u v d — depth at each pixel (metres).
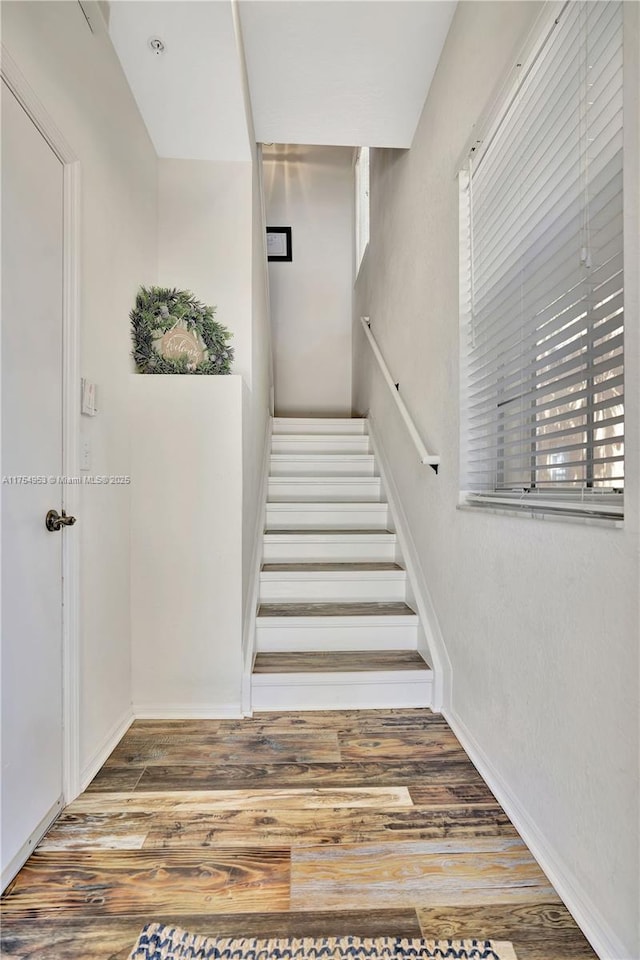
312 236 5.33
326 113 2.56
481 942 1.09
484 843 1.38
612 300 1.11
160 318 2.21
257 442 2.92
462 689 1.89
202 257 2.48
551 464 1.40
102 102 1.77
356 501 3.41
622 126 1.05
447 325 2.11
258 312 3.05
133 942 1.09
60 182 1.48
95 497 1.74
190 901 1.19
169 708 2.09
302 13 1.98
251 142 2.47
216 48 1.81
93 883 1.24
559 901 1.20
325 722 2.03
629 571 0.99
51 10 1.41
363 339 4.57
